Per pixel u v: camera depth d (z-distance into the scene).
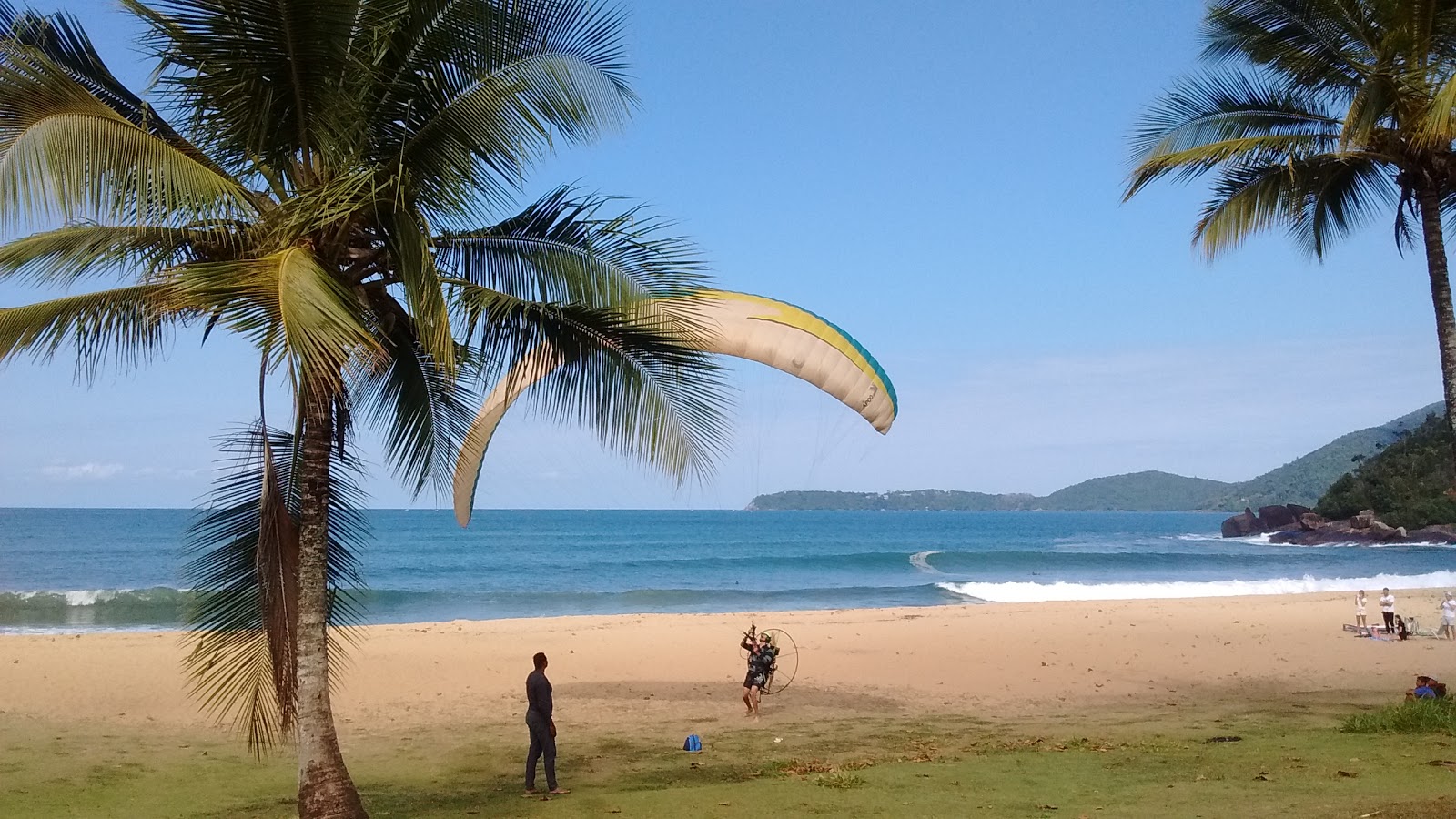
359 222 7.12
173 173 6.32
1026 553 69.81
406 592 38.84
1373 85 10.37
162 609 31.58
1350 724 10.42
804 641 20.81
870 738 11.87
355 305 6.44
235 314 5.85
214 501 7.25
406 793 9.27
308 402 7.15
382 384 8.67
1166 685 15.76
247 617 7.35
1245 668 17.36
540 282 7.35
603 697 14.79
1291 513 111.50
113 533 93.50
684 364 7.62
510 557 70.00
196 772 10.24
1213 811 6.42
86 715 13.24
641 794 8.50
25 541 79.88
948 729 12.41
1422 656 18.53
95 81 7.12
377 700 14.57
